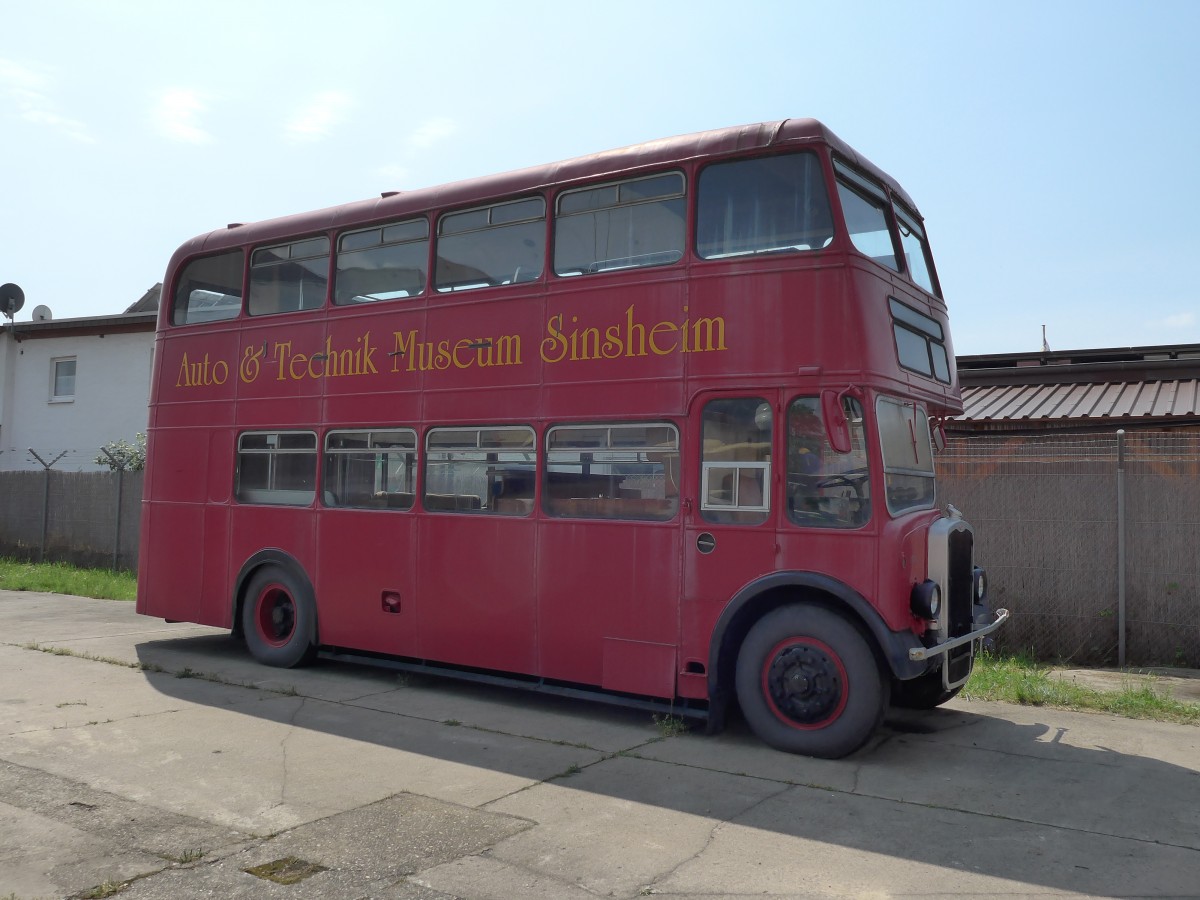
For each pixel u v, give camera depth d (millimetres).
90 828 5191
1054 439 10859
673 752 6910
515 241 8570
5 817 5348
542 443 8164
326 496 9648
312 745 6973
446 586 8680
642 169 7828
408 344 9125
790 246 7129
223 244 10789
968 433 12531
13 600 15148
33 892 4363
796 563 6875
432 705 8398
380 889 4445
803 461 6934
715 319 7348
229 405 10516
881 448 6773
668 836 5211
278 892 4395
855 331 6816
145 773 6199
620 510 7715
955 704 8562
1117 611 10391
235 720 7684
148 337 22906
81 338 23797
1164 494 10320
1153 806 5793
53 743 6871
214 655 10609
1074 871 4777
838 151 7188
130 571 18250
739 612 7137
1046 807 5766
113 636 11797
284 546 9898
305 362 9914
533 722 7809
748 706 7078
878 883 4609
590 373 7922
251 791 5871
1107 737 7402
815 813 5621
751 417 7164
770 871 4742
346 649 9898
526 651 8148
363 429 9398
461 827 5297
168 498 10961
